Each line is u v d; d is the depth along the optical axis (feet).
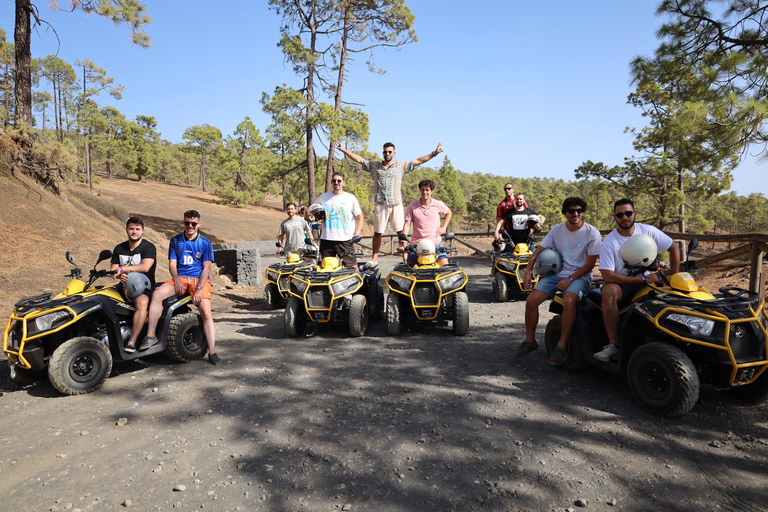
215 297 34.40
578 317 15.44
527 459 10.61
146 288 16.96
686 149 31.40
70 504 9.41
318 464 10.67
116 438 12.23
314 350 20.01
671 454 10.66
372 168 27.73
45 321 14.96
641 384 12.82
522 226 32.53
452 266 22.34
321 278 22.06
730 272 30.27
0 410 14.20
